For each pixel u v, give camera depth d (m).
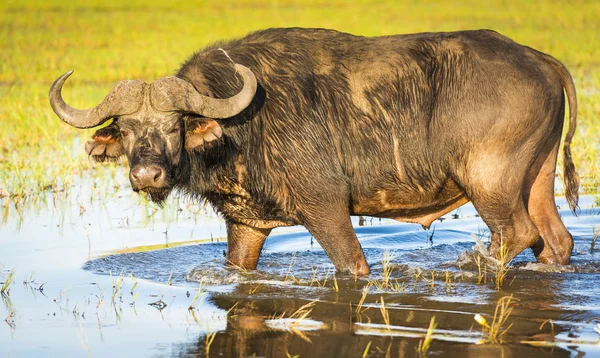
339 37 26.98
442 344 19.69
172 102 23.53
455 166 25.94
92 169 43.38
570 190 27.17
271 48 26.34
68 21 110.69
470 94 25.53
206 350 19.55
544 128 25.83
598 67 71.44
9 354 19.41
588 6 117.44
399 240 32.72
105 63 76.00
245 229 27.97
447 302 23.39
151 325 21.56
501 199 25.77
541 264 27.27
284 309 23.00
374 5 126.00
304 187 25.67
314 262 29.12
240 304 23.55
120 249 30.33
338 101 26.05
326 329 21.02
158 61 76.31
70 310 22.98
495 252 26.77
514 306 22.91
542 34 91.69
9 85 65.62
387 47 26.66
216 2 135.00
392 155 26.28
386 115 26.14
